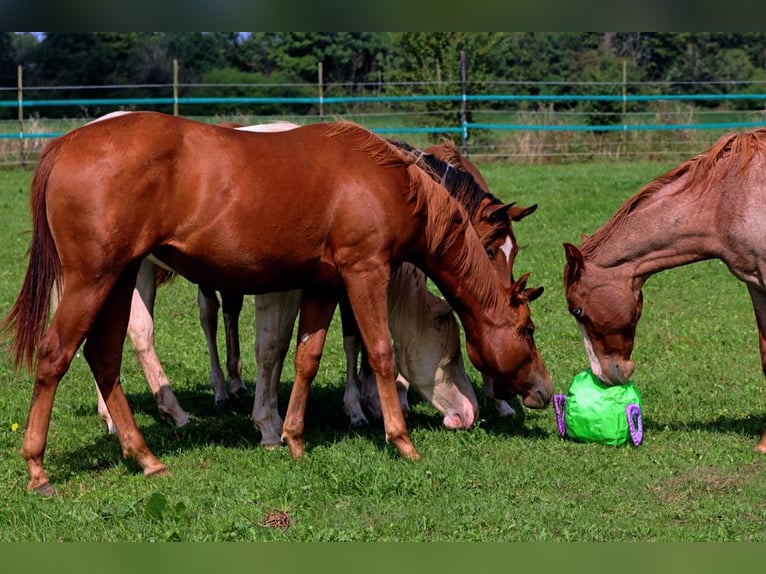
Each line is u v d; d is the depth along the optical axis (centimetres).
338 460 604
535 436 672
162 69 3456
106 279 543
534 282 1204
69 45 3381
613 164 2359
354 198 584
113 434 679
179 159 550
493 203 718
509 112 2503
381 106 2962
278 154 575
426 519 513
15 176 2158
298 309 659
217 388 777
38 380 548
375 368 607
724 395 768
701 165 615
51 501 541
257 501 542
